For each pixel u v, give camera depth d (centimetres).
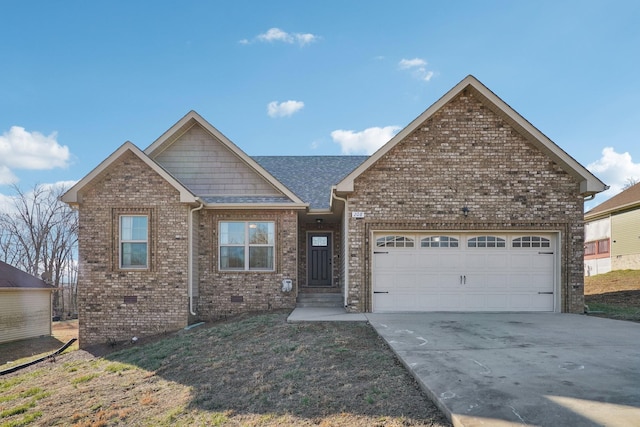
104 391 689
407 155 1158
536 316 1065
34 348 1539
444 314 1099
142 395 636
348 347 725
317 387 543
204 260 1292
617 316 1070
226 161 1384
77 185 1189
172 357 832
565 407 400
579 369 538
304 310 1203
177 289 1194
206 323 1219
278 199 1342
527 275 1157
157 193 1210
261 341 827
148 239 1205
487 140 1157
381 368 591
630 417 375
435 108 1146
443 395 441
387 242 1164
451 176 1153
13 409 641
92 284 1197
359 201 1153
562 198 1146
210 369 699
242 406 523
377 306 1149
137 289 1195
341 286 1495
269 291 1288
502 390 453
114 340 1180
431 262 1160
